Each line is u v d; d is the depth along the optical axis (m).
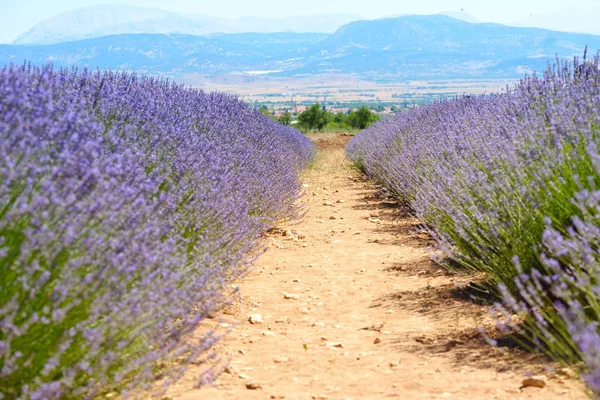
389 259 7.27
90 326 2.84
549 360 3.59
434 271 6.44
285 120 54.34
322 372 3.71
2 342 2.28
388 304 5.33
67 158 2.98
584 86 5.73
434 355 3.93
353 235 9.02
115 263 2.76
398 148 11.72
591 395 2.74
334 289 5.95
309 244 8.39
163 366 3.51
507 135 5.55
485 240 5.08
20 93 3.37
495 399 3.11
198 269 4.16
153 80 7.96
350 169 21.78
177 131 5.73
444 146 7.45
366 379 3.56
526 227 4.44
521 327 4.22
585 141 4.16
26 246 2.52
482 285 5.37
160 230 3.82
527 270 4.43
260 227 7.09
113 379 2.90
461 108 10.13
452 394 3.24
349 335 4.50
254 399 3.23
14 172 2.65
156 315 3.18
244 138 8.77
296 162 15.91
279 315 5.07
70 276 2.61
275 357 3.98
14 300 2.40
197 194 5.00
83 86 5.43
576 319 3.12
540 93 6.34
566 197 4.05
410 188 8.97
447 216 6.03
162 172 4.88
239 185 6.81
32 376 2.59
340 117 66.00
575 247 3.40
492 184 4.97
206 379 3.17
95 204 2.88
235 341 4.32
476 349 3.98
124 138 4.78
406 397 3.24
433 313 4.95
